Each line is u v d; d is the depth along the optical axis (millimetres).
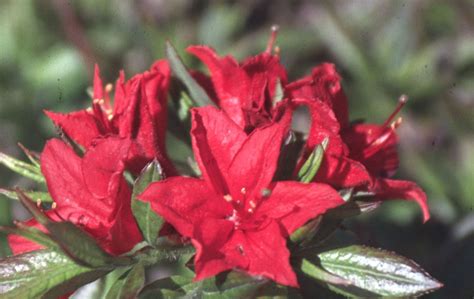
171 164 367
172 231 347
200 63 569
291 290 350
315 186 331
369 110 572
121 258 341
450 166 561
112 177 333
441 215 546
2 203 528
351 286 343
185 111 389
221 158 342
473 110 569
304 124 544
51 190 347
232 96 371
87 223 346
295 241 333
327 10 583
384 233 537
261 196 335
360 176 354
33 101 590
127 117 352
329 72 367
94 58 594
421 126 578
